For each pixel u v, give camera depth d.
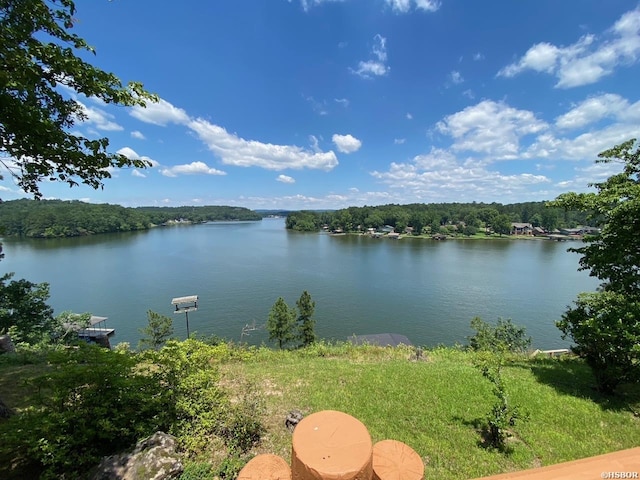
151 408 4.03
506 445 4.39
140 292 35.03
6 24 2.92
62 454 3.08
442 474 3.86
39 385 3.49
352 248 69.38
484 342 15.78
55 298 32.94
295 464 0.81
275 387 6.26
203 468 3.46
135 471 3.08
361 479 0.76
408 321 27.88
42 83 3.38
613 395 5.97
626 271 6.54
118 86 3.63
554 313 28.98
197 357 4.92
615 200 6.06
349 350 9.95
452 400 5.68
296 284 38.81
